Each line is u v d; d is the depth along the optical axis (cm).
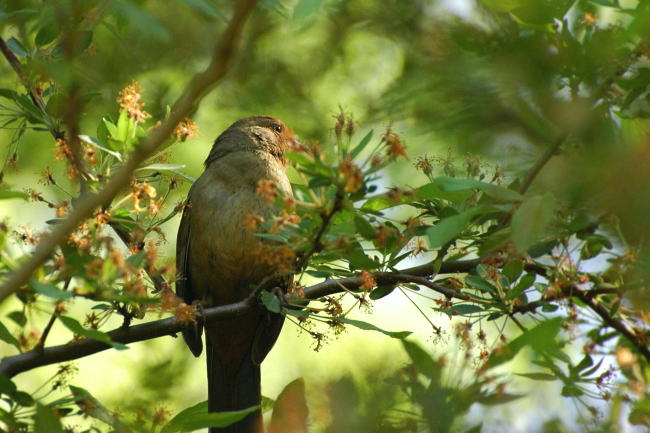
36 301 726
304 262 762
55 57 830
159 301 745
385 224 798
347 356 1349
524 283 799
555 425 869
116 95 1216
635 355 916
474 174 812
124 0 617
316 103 1431
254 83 1414
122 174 595
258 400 1066
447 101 830
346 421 763
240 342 1072
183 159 1425
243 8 555
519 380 925
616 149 675
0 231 661
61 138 838
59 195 1372
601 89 771
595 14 893
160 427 775
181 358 1138
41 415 647
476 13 858
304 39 1393
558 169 708
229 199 1080
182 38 1316
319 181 661
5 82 1238
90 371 1191
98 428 797
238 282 1088
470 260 876
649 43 742
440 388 776
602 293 838
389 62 1421
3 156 1366
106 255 684
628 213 686
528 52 750
